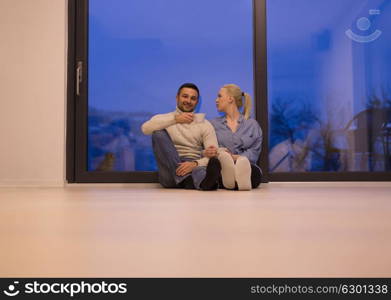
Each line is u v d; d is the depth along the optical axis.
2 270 0.68
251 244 0.88
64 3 3.19
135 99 3.30
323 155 3.29
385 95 3.29
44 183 3.16
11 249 0.84
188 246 0.86
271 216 1.35
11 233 1.03
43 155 3.17
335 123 3.29
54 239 0.95
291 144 3.30
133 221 1.23
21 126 3.17
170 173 2.86
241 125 3.02
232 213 1.43
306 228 1.10
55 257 0.77
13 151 3.16
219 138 2.99
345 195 2.26
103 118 3.29
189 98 2.98
